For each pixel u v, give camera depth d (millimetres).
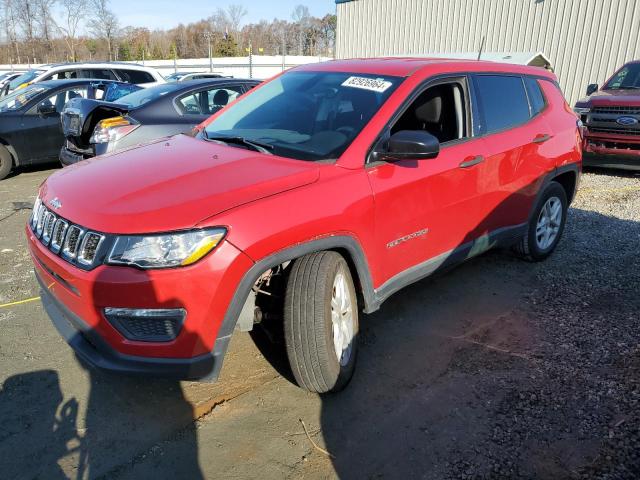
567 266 4824
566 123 4816
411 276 3404
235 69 35375
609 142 8562
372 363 3293
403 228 3195
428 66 3605
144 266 2311
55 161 9086
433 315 3898
